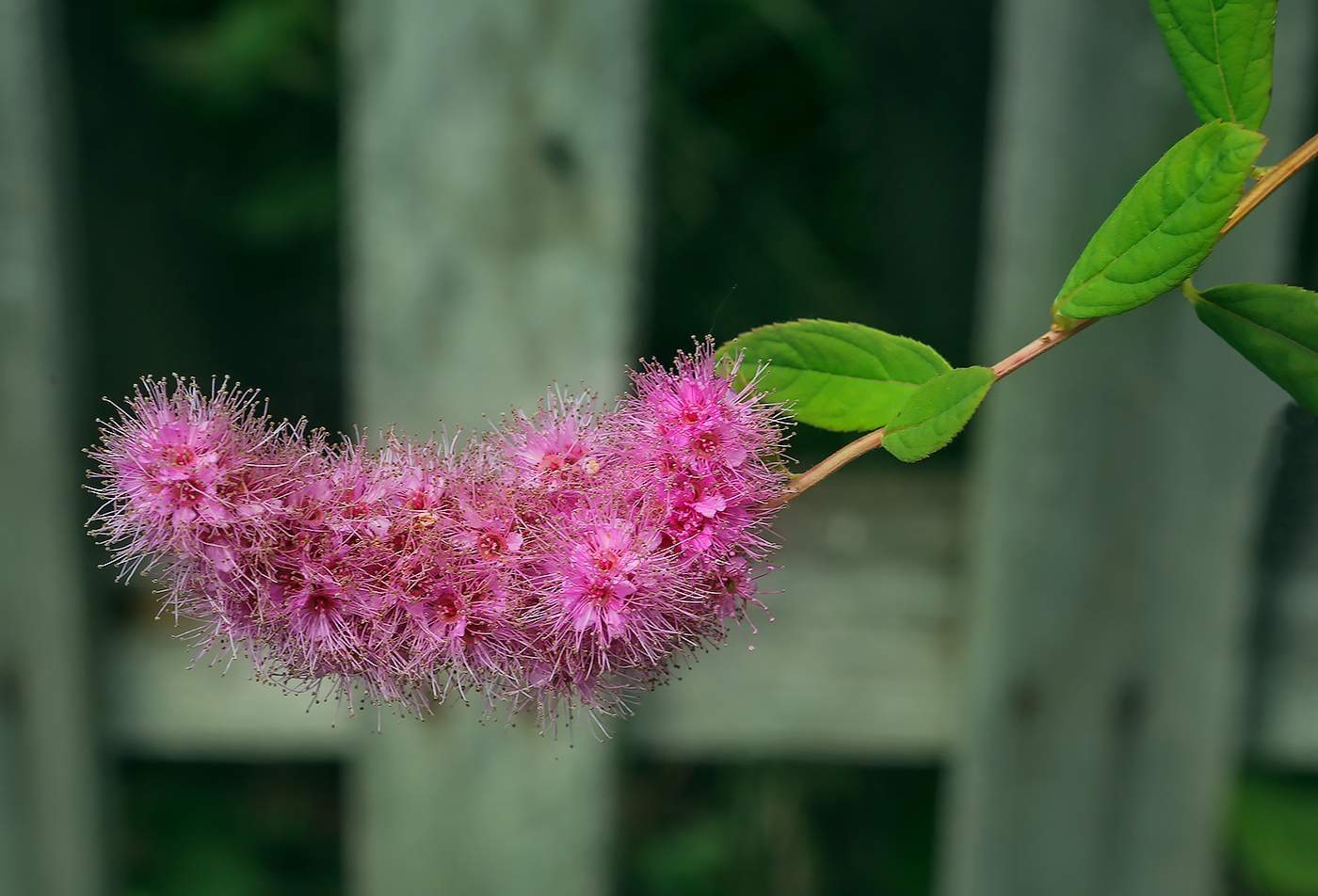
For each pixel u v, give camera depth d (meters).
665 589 0.96
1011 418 1.13
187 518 0.96
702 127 1.41
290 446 0.97
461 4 1.13
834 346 0.97
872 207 1.49
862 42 1.44
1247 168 0.85
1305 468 1.14
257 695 1.15
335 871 1.34
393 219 1.13
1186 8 0.94
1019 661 1.14
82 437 1.14
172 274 1.41
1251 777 1.24
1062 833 1.14
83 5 1.23
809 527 1.16
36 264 1.13
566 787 1.14
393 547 0.97
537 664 0.97
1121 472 1.13
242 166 1.43
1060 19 1.12
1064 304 0.94
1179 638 1.13
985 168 1.44
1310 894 1.21
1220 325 0.95
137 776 1.28
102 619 1.15
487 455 0.97
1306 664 1.15
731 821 1.28
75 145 1.14
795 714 1.15
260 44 1.29
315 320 1.59
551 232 1.13
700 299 1.41
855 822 1.30
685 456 0.96
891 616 1.15
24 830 1.15
